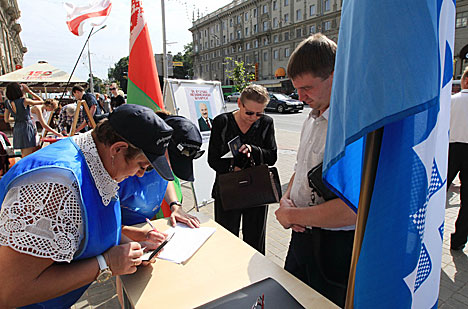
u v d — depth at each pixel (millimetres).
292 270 1549
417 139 645
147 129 917
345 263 1276
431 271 818
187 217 1607
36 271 803
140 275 1137
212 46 54375
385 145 651
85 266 918
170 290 1049
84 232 894
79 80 10812
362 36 601
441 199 813
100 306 2117
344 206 1115
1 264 778
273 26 41281
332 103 736
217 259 1236
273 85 35812
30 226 769
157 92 2582
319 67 1118
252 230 2199
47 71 10266
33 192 789
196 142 1520
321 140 1272
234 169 2113
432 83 577
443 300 2115
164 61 5574
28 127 4875
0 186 889
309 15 35875
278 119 14141
